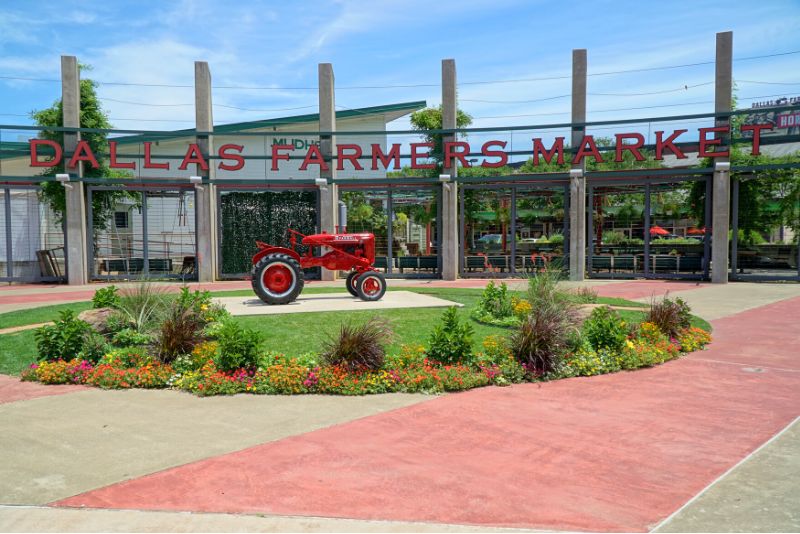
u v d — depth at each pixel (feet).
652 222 71.31
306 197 65.57
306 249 65.31
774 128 57.16
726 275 58.65
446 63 62.28
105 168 63.52
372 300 39.63
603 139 61.05
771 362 24.81
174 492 12.24
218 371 21.25
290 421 17.04
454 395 20.04
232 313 33.65
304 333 28.35
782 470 13.38
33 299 46.88
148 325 27.94
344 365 20.99
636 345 25.41
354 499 11.90
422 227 67.46
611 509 11.48
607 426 16.62
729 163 58.03
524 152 61.77
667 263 63.00
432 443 15.21
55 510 11.48
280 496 12.03
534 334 22.98
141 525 10.87
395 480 12.82
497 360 23.00
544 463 13.84
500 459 14.10
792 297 46.24
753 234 61.05
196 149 61.93
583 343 24.91
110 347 24.30
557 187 63.77
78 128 59.88
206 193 62.69
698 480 12.85
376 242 66.85
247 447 14.87
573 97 61.05
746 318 36.17
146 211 63.87
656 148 59.16
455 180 63.00
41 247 64.39
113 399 19.49
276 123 80.59
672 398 19.57
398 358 22.30
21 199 63.82
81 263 61.36
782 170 58.70
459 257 66.18
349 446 14.94
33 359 24.71
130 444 15.11
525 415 17.69
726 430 16.25
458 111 76.69
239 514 11.28
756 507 11.52
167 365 22.26
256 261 39.37
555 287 34.37
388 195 66.28
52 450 14.70
